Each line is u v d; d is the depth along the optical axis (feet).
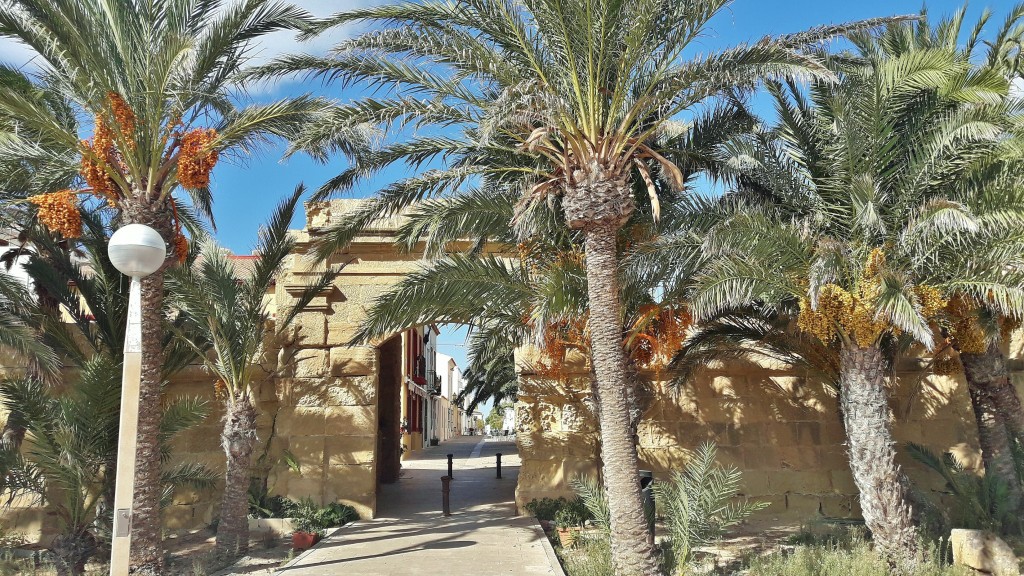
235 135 38.88
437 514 54.85
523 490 53.52
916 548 34.65
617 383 33.63
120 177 35.88
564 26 32.45
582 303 38.86
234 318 45.75
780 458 54.03
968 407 54.24
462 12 34.45
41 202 33.71
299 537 44.65
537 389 54.95
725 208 37.63
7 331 36.96
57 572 39.11
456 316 43.29
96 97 34.88
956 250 34.35
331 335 55.42
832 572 32.73
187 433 54.70
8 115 35.47
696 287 33.96
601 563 34.68
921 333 30.22
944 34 43.37
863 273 35.19
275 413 55.72
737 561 39.40
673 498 35.99
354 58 35.04
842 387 38.22
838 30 33.32
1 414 51.60
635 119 36.04
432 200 42.93
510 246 44.32
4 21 35.06
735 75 32.63
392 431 75.10
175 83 37.11
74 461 39.04
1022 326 46.78
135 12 36.81
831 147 37.27
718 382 55.47
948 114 36.45
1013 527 38.14
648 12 31.86
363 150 39.58
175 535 51.70
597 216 33.71
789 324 45.42
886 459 35.70
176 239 37.55
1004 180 33.83
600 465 53.36
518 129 37.73
